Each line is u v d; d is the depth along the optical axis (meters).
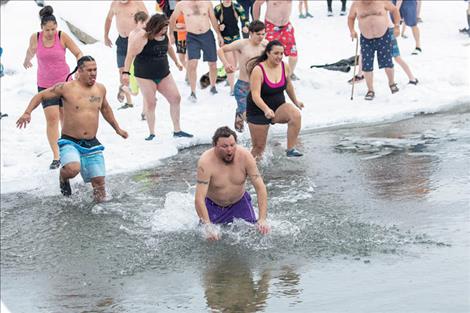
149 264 11.20
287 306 8.94
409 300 8.55
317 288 9.47
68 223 13.49
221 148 11.84
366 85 23.44
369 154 16.53
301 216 12.63
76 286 10.62
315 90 23.67
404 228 11.54
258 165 16.28
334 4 38.47
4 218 14.18
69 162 14.56
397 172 14.87
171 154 18.20
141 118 21.64
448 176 14.18
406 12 26.97
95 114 14.95
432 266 9.76
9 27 29.81
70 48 17.88
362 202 13.15
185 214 13.09
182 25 25.12
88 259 11.67
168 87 19.11
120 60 22.42
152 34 18.47
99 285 10.56
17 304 10.03
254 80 15.80
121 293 10.16
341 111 21.12
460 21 33.00
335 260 10.49
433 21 33.22
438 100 21.22
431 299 8.50
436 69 24.20
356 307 8.54
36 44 17.75
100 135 20.12
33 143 19.77
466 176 14.07
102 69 27.48
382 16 21.72
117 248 12.01
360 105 21.69
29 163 18.05
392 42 22.62
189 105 22.94
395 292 8.90
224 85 24.86
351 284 9.45
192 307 9.32
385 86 23.09
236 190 12.17
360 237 11.30
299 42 30.97
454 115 19.56
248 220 12.32
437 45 28.47
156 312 9.27
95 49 29.47
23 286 10.79
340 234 11.55
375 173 14.97
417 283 9.15
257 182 12.01
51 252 12.14
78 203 14.70
